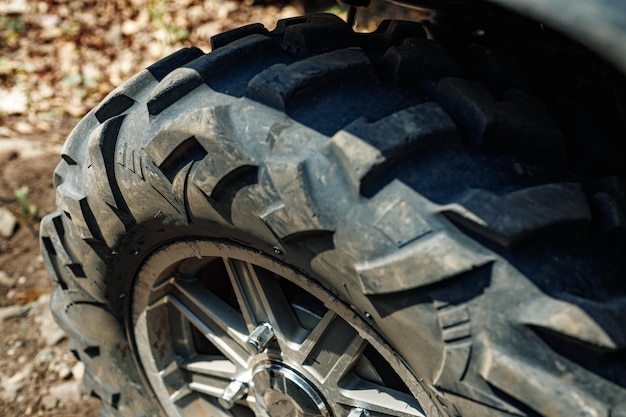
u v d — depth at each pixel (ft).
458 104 3.93
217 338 5.84
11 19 15.42
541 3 2.86
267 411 5.53
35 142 12.05
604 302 3.36
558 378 3.35
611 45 2.71
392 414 4.85
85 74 14.55
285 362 5.26
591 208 3.66
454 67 4.33
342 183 3.76
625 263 3.60
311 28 4.58
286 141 3.95
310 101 4.06
